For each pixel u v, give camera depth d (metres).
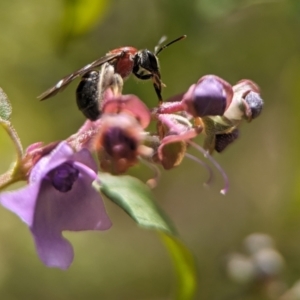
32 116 0.24
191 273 0.18
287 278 0.22
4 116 0.16
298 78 0.21
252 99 0.16
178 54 0.21
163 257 0.31
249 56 0.22
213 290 0.24
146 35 0.21
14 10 0.23
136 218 0.17
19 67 0.24
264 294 0.20
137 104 0.15
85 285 0.30
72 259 0.16
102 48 0.22
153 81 0.16
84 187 0.16
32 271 0.30
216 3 0.20
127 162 0.15
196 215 0.30
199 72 0.21
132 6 0.21
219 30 0.21
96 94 0.16
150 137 0.16
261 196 0.28
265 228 0.28
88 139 0.16
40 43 0.23
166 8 0.21
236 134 0.16
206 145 0.16
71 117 0.24
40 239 0.15
